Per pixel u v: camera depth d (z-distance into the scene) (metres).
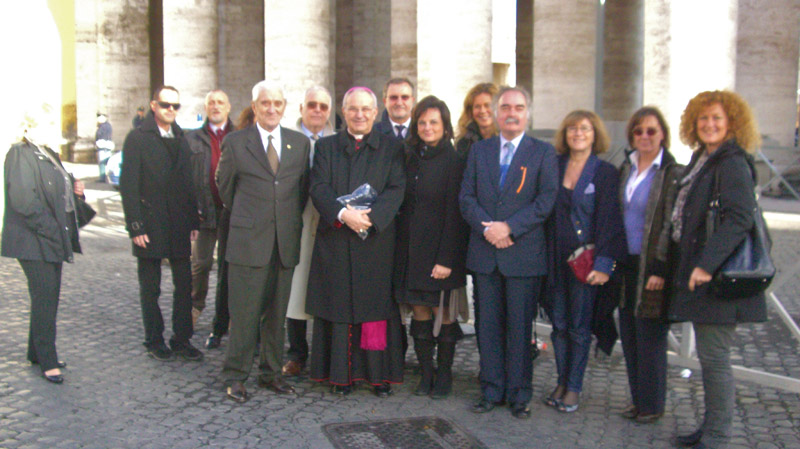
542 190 4.52
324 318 4.82
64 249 5.02
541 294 4.83
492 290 4.62
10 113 11.18
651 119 4.41
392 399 4.86
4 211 4.93
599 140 4.63
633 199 4.51
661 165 4.43
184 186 5.63
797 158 14.65
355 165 4.79
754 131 3.92
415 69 16.33
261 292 4.76
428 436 4.21
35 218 4.88
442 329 4.88
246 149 4.77
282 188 4.77
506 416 4.56
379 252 4.79
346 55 21.64
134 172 5.40
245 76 19.97
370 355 4.82
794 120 15.66
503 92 4.63
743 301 3.79
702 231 3.87
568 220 4.58
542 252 4.57
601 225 4.46
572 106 14.67
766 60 15.18
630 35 18.78
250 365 4.83
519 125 4.57
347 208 4.63
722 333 3.87
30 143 4.96
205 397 4.82
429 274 4.74
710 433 3.93
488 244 4.58
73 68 23.23
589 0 14.62
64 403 4.64
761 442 4.12
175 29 15.16
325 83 14.06
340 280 4.78
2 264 9.34
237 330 4.75
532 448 4.06
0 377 5.10
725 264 3.74
